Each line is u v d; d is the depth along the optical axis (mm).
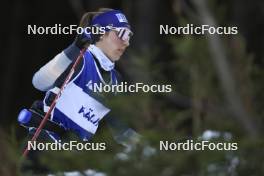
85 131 10039
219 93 13109
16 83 35500
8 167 6512
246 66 13680
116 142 9031
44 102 10219
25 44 35969
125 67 14023
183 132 9812
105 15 10328
